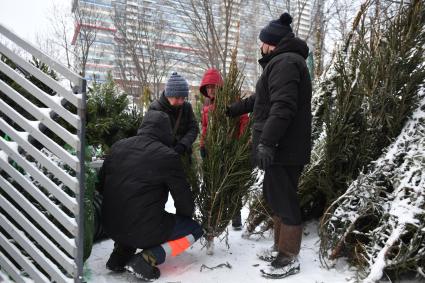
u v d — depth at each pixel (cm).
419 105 283
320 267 274
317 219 353
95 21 1576
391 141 288
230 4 1263
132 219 247
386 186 279
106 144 377
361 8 366
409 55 282
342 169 307
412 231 243
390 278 250
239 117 289
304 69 255
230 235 354
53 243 218
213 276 259
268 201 271
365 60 296
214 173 278
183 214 268
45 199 205
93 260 288
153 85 1619
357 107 292
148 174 248
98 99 382
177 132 340
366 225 276
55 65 190
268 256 289
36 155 204
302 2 1200
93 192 255
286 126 242
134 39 1584
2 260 226
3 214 232
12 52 204
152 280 250
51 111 204
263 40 275
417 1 289
